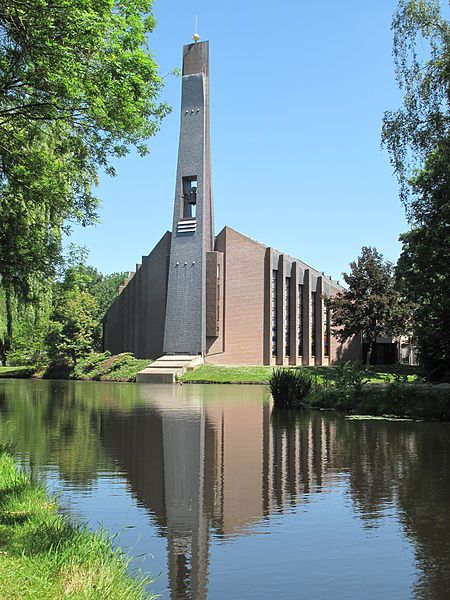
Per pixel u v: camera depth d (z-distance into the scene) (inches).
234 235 2687.0
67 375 2628.0
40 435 707.4
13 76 453.1
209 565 286.2
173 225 2667.3
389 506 396.8
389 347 2844.5
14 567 232.7
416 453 603.8
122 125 491.5
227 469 517.7
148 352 2842.0
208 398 1386.6
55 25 411.2
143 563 287.4
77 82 433.7
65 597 207.5
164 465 530.3
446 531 341.7
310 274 2719.0
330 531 341.1
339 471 512.1
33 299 613.0
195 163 2664.9
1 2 387.2
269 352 2598.4
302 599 248.1
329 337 2780.5
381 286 2297.0
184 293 2603.3
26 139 535.5
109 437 695.1
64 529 284.4
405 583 266.4
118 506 386.9
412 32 808.9
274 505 398.6
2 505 336.2
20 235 561.3
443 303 984.3
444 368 1317.7
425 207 882.8
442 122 810.2
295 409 1077.8
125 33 469.7
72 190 576.4
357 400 1063.6
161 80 493.0
